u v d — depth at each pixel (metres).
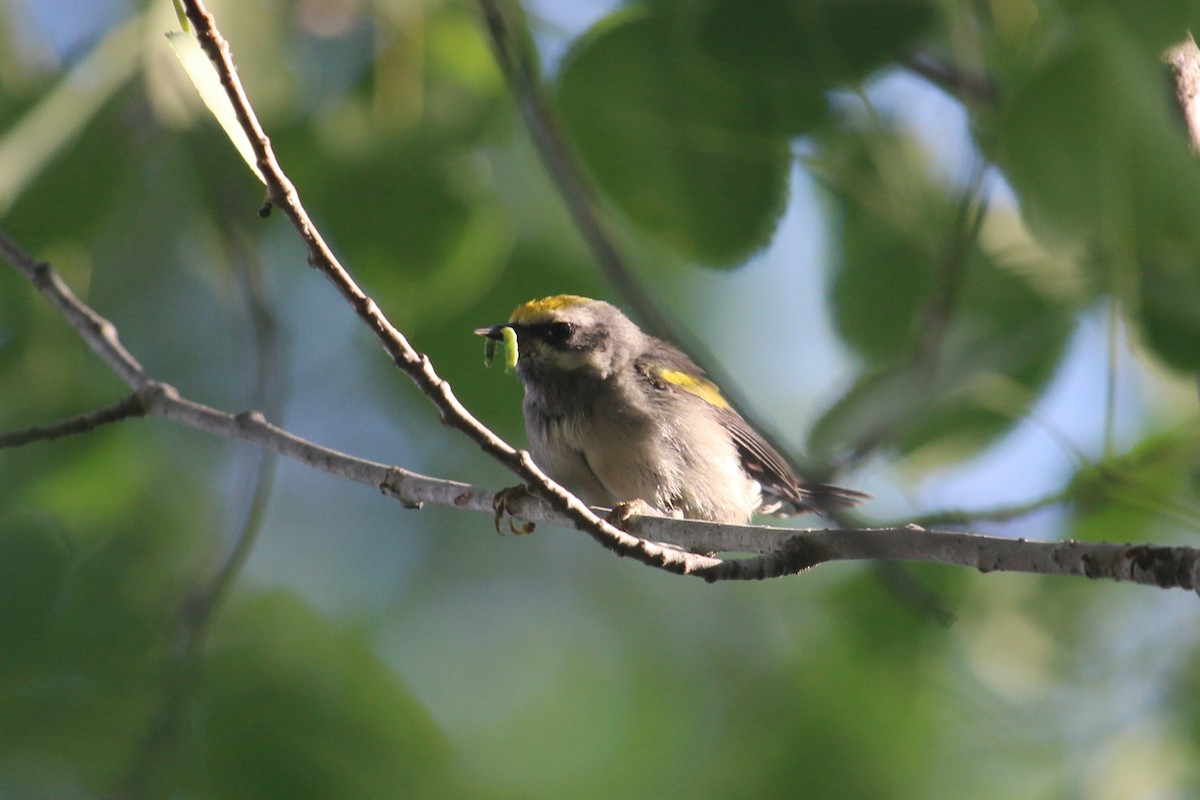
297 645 9.08
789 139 8.69
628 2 8.77
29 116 8.56
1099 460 7.77
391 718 8.82
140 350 12.51
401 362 7.01
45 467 10.55
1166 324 5.50
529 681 15.05
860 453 7.07
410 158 9.41
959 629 10.39
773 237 8.89
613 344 11.40
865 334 9.12
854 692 10.85
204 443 12.75
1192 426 7.44
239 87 6.46
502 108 9.86
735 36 7.55
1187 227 4.67
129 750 8.27
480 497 8.51
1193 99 4.54
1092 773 10.38
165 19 8.53
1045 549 5.84
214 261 10.91
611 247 9.53
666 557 7.05
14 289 10.18
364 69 9.59
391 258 9.48
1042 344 7.42
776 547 7.13
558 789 13.56
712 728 13.73
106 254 10.73
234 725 8.32
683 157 8.80
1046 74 4.77
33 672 8.51
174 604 9.30
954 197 8.47
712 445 11.48
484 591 15.84
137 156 8.94
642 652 15.29
